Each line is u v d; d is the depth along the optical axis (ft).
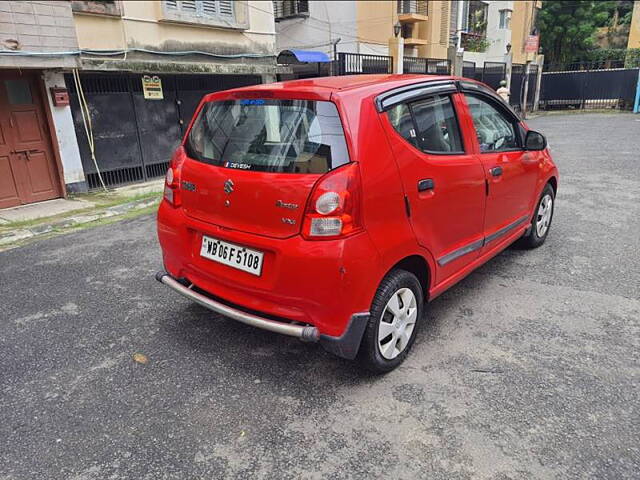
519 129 13.67
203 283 9.76
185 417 8.35
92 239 18.99
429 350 10.23
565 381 9.06
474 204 11.06
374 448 7.54
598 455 7.27
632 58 78.84
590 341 10.43
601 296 12.52
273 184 8.16
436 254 10.03
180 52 32.42
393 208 8.60
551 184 16.08
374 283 8.29
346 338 8.19
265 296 8.48
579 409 8.29
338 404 8.59
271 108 8.82
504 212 12.78
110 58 28.48
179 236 9.94
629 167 29.04
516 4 90.38
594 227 18.19
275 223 8.20
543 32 96.84
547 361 9.73
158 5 30.60
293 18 65.72
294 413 8.38
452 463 7.20
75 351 10.59
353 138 8.04
